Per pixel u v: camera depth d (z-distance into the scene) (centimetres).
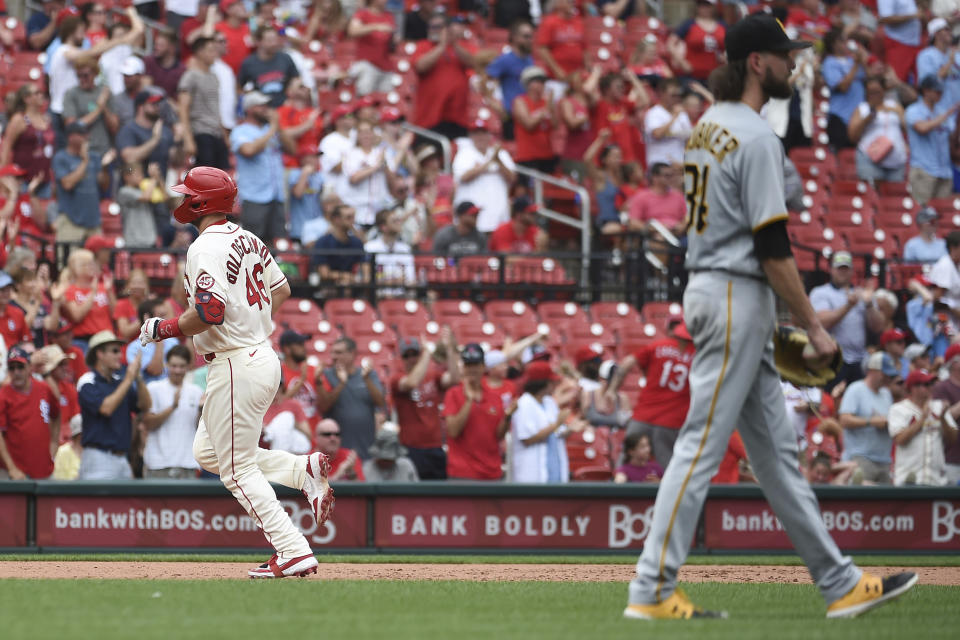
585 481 4031
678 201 5741
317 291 5234
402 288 5244
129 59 5572
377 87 6575
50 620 1664
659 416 3981
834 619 1739
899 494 3541
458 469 3953
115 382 3603
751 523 3478
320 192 5538
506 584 2278
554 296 5572
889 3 7538
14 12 7069
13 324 4031
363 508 3366
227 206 2322
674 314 5400
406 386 4078
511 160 5903
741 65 1791
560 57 6556
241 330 2300
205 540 3278
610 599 1992
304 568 2333
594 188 6147
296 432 3828
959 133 7125
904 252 6047
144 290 4425
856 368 5084
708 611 1745
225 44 5894
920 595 2128
